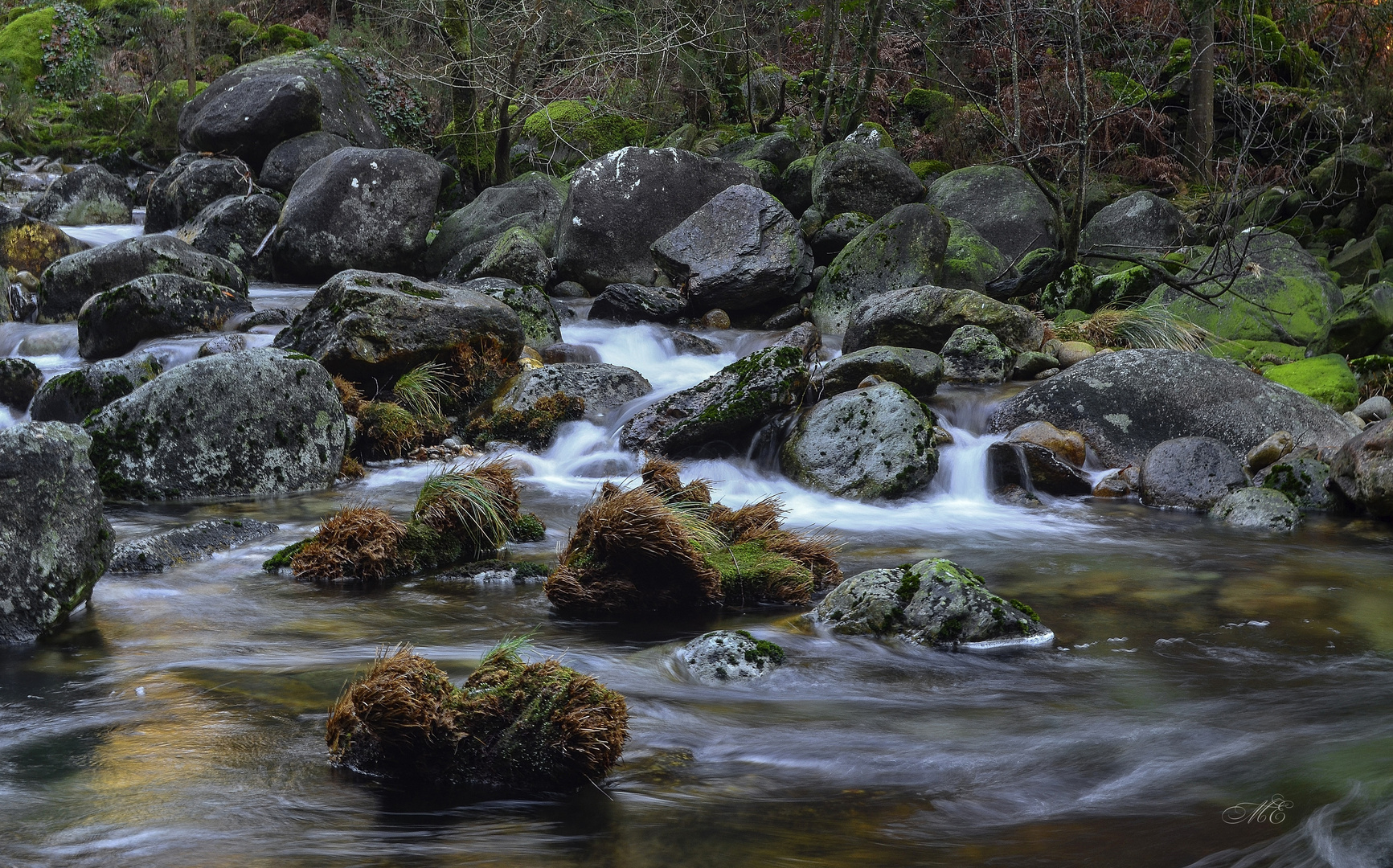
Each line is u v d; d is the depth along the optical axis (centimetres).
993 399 1050
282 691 476
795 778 399
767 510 727
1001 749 426
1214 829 352
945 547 761
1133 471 934
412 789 388
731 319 1445
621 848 342
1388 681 502
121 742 421
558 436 1052
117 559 668
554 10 1780
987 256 1452
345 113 1991
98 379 984
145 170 2495
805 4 2272
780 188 1781
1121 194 1734
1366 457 838
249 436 895
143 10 3275
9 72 2831
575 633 573
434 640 555
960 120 1839
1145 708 469
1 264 1575
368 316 1066
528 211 1686
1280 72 1927
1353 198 1556
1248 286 1276
